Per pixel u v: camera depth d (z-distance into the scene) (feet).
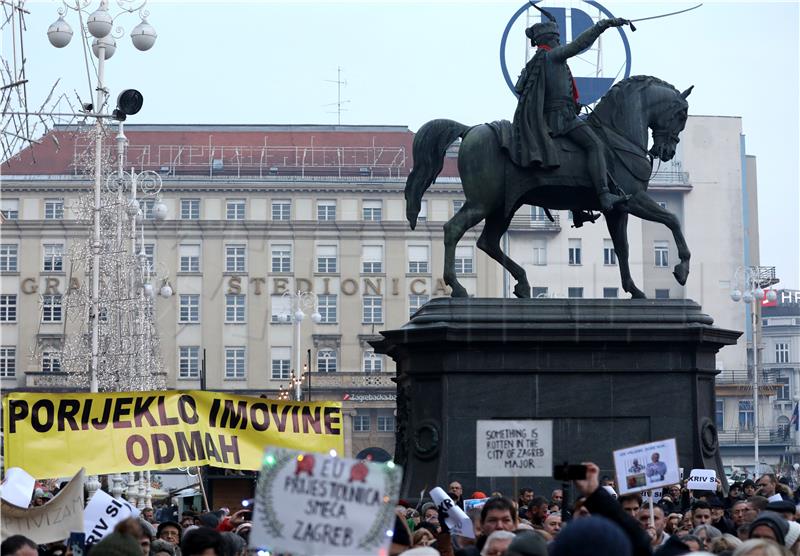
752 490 54.24
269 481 22.40
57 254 288.51
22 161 289.12
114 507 38.55
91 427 48.16
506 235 207.92
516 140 61.21
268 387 290.56
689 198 256.52
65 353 166.09
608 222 62.34
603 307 59.98
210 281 289.53
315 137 300.61
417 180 62.08
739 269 177.47
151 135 295.89
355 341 291.99
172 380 288.51
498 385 59.36
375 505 22.27
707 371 60.54
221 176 291.79
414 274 292.61
